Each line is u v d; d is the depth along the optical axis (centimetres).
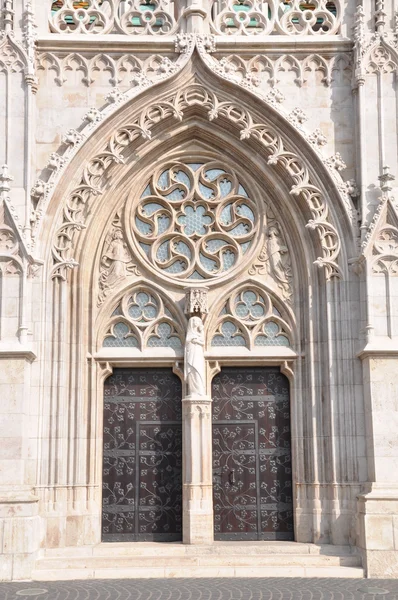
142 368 1956
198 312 1925
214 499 1906
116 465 1912
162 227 1997
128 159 1950
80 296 1889
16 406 1717
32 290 1820
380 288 1809
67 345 1861
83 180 1884
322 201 1903
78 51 1938
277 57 1958
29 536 1664
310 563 1719
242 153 1980
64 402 1831
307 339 1916
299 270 1964
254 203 2000
